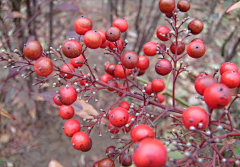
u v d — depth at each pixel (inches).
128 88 4.3
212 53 11.9
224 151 5.6
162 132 7.9
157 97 4.7
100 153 9.0
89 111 4.9
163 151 2.2
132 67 3.6
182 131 4.7
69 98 3.6
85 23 3.8
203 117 2.7
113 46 4.4
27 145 9.1
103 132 9.7
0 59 3.7
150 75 11.6
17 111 9.8
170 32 4.4
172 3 3.9
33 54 3.3
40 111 9.7
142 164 2.2
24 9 10.0
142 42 9.2
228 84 3.2
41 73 3.3
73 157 8.9
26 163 8.6
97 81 4.1
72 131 3.7
